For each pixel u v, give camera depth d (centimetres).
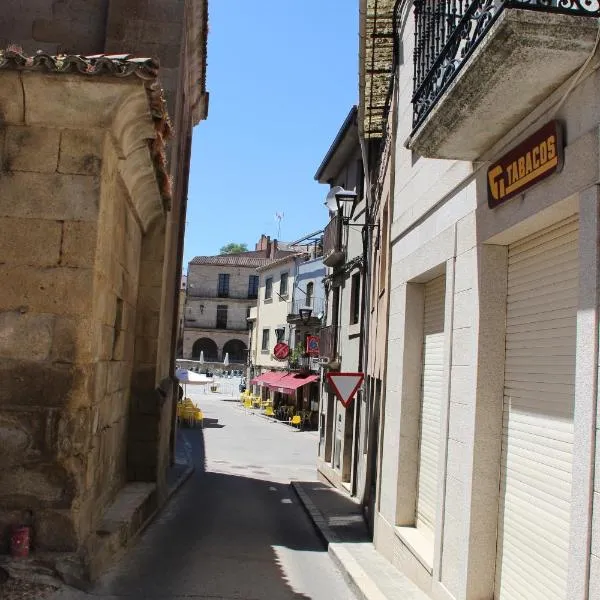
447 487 635
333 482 1831
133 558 751
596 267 394
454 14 560
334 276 2267
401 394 852
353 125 1908
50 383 582
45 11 1165
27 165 601
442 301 787
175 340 1667
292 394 4312
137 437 1033
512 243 571
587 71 413
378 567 810
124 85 580
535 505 497
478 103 482
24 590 533
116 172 681
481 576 559
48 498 576
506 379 567
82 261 596
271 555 892
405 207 905
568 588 402
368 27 1060
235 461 2314
